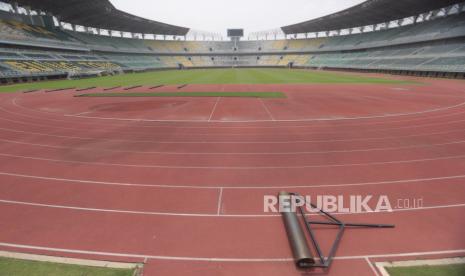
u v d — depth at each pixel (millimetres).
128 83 38500
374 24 72125
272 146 10469
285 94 25641
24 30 50344
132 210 6188
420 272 4309
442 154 9336
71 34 63844
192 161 9039
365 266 4477
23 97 24969
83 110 18484
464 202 6293
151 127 13711
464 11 50375
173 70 80938
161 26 84438
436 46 49812
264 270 4453
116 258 4727
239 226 5559
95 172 8273
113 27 75688
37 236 5348
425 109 17391
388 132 12141
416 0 49031
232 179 7656
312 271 4414
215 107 19297
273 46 97312
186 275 4371
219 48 100000
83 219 5887
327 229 5438
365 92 26281
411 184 7203
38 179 7852
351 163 8648
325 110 17516
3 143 11305
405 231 5312
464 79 38031
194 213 6031
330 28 82312
